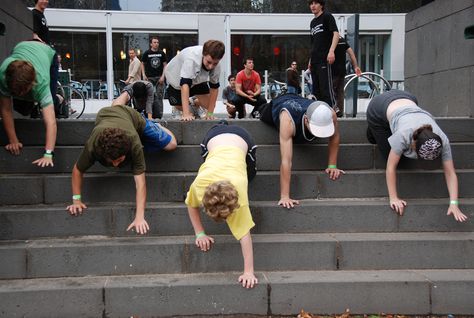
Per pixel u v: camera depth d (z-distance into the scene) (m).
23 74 4.25
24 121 4.89
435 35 6.84
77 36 18.84
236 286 3.87
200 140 5.04
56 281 3.95
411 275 4.09
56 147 4.80
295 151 4.95
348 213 4.46
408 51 7.66
